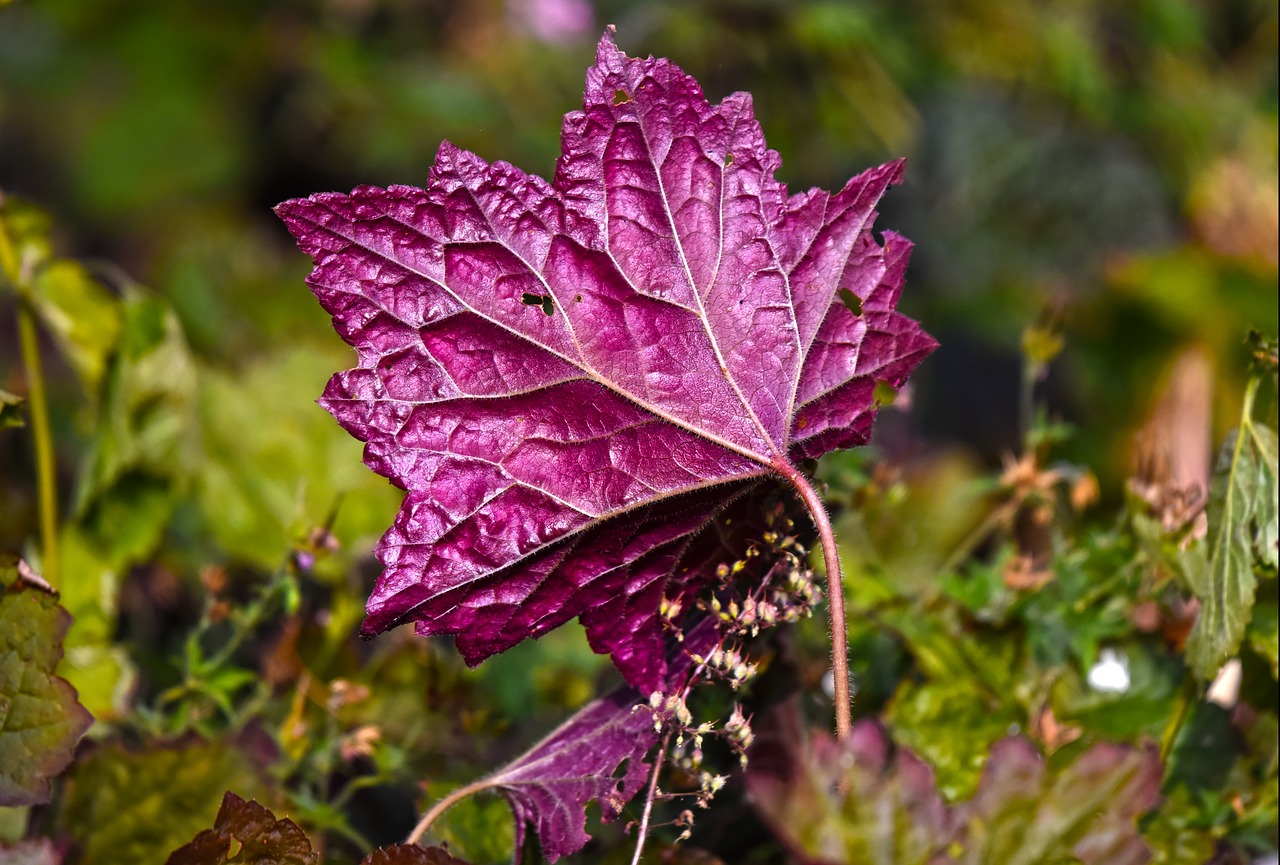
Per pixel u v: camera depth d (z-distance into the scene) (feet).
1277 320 4.60
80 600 2.51
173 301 4.74
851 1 5.10
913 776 2.02
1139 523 2.24
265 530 2.61
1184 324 4.84
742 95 2.01
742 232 2.01
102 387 2.55
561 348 1.98
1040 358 2.49
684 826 2.13
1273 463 2.12
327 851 2.26
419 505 1.96
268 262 5.06
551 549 1.98
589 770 2.01
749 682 2.10
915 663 2.31
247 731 2.38
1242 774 2.22
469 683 2.41
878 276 2.02
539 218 1.98
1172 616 2.29
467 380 1.97
